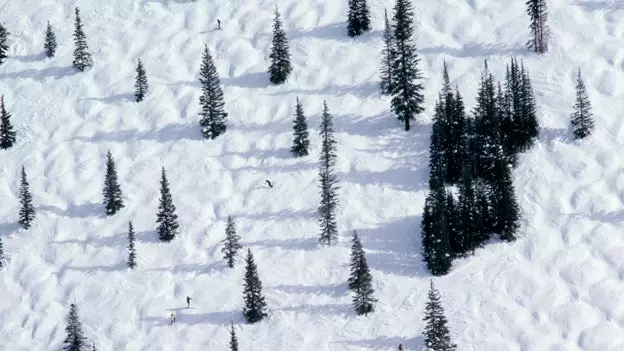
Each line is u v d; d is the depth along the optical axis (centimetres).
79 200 9994
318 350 7881
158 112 10888
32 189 10225
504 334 7706
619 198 8694
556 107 9725
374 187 9444
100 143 10662
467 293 8094
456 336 7731
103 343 8362
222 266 8900
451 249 8425
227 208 9538
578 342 7556
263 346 8012
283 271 8688
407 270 8469
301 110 9850
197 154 10238
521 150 9369
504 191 8481
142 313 8569
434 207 8381
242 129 10462
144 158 10369
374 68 10888
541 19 10425
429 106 10194
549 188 8912
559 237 8456
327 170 9144
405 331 7900
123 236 9456
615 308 7719
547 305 7862
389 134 10019
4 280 9200
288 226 9188
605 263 8125
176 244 9231
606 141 9244
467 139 9300
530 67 10356
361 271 8031
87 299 8844
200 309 8494
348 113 10394
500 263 8331
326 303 8294
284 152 10050
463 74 10538
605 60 10231
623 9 10831
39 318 8738
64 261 9319
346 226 9056
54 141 10800
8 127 10800
